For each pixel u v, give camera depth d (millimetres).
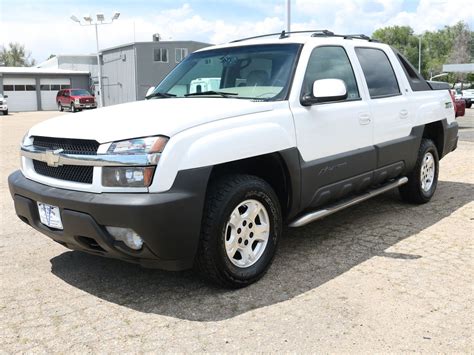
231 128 3545
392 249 4531
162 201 3125
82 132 3438
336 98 4160
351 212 5801
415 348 2875
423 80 6160
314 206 4328
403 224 5289
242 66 4504
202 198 3305
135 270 4121
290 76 4164
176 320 3256
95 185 3279
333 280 3848
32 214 3756
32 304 3531
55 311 3422
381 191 5203
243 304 3465
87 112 4113
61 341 3027
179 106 3869
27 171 3865
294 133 3986
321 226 5273
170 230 3180
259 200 3762
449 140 6516
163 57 40000
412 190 5906
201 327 3158
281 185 4059
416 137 5602
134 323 3230
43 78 46312
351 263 4199
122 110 3939
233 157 3490
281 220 3977
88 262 4328
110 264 4270
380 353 2830
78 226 3346
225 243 3527
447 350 2852
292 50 4367
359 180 4754
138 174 3160
